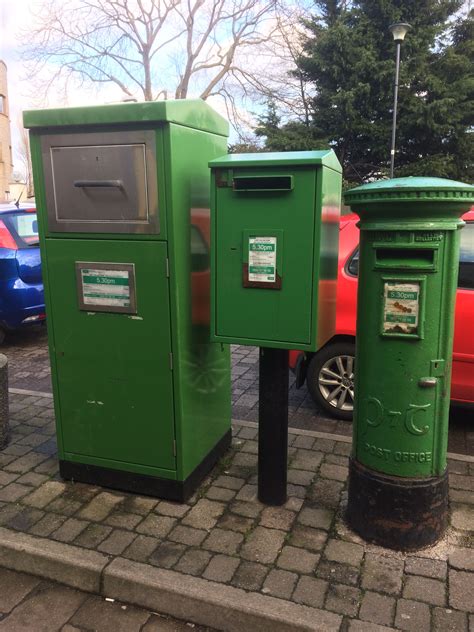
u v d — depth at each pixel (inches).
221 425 140.8
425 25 780.0
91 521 114.5
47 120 110.0
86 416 125.0
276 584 96.0
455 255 97.0
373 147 798.5
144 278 113.0
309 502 120.7
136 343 117.0
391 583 96.2
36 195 117.3
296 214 100.6
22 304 252.2
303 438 150.3
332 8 845.2
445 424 103.6
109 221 112.8
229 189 103.4
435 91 755.4
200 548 105.7
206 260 125.3
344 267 167.8
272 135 821.9
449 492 123.5
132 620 95.0
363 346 104.6
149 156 106.4
